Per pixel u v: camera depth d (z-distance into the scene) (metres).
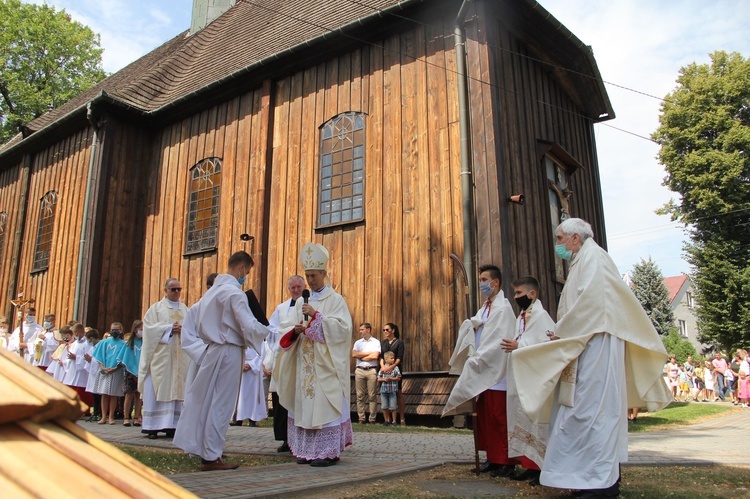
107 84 20.66
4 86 24.70
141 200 14.82
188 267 13.48
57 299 15.02
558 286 11.38
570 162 12.57
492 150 9.59
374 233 10.66
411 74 10.80
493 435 4.68
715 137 28.89
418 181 10.31
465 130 9.85
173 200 14.27
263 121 12.70
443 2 10.52
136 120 14.93
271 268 11.95
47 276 15.68
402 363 9.84
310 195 11.72
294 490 3.58
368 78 11.39
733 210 27.28
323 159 11.77
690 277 29.08
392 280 10.26
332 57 12.04
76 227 15.02
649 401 3.92
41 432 0.85
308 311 5.15
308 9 14.51
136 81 15.81
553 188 12.00
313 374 5.12
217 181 13.48
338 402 5.09
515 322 4.92
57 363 10.79
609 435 3.53
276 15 15.65
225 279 5.22
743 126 27.73
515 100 10.98
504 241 9.29
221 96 13.69
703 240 28.95
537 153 11.50
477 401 4.88
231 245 12.73
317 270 5.58
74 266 14.73
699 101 28.52
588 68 12.77
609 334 3.74
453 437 7.47
